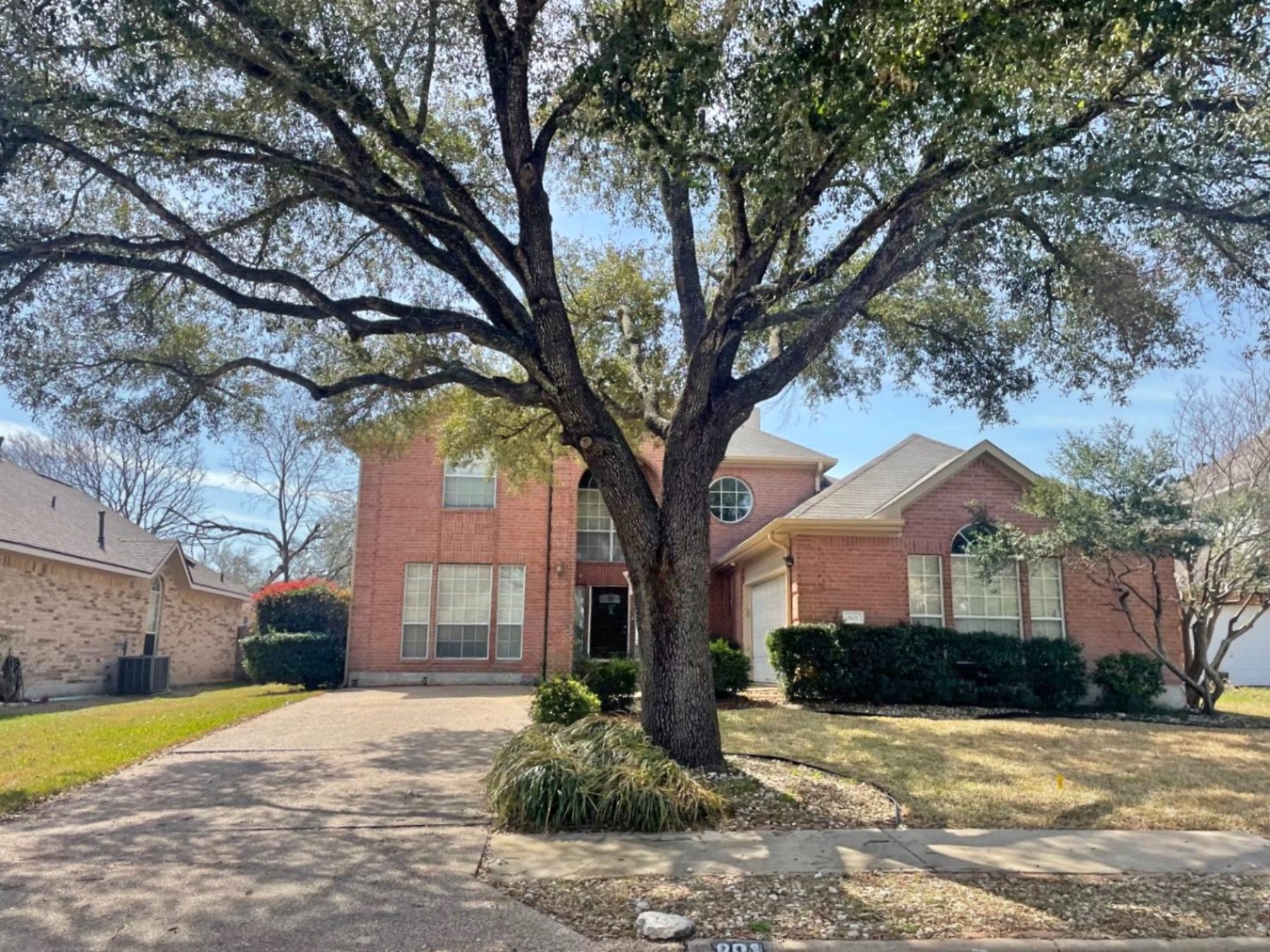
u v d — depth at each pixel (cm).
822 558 1470
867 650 1375
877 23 559
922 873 543
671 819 640
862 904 484
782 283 772
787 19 601
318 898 484
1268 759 948
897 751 966
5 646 1536
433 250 849
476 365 1284
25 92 644
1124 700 1398
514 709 1302
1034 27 551
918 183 710
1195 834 655
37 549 1586
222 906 471
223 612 2634
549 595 1881
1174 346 952
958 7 538
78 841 595
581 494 2144
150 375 960
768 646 1441
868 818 684
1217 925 462
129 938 427
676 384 1242
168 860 551
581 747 713
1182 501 1302
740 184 724
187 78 765
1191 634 1517
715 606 2144
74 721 1221
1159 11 506
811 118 598
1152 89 632
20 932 432
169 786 770
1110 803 746
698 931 444
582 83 688
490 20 754
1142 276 905
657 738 790
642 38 622
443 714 1243
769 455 2220
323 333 1073
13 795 714
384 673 1831
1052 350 1061
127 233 916
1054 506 1316
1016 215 819
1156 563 1399
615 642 2091
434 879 519
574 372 820
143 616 2064
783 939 433
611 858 567
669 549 807
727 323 797
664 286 1261
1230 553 1362
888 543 1483
